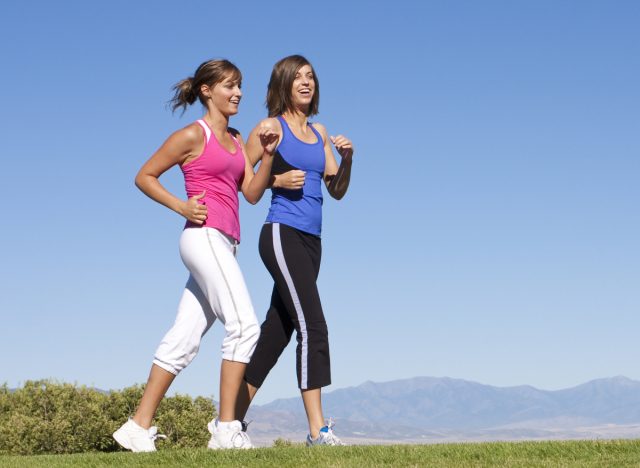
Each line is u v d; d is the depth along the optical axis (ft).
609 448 15.49
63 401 56.80
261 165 17.85
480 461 14.48
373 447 15.98
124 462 15.55
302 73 19.24
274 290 19.26
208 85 18.03
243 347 17.08
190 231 17.39
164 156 17.56
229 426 17.13
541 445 15.88
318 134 19.90
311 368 18.04
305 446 17.57
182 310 17.84
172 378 17.75
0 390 59.52
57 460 16.46
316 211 18.89
